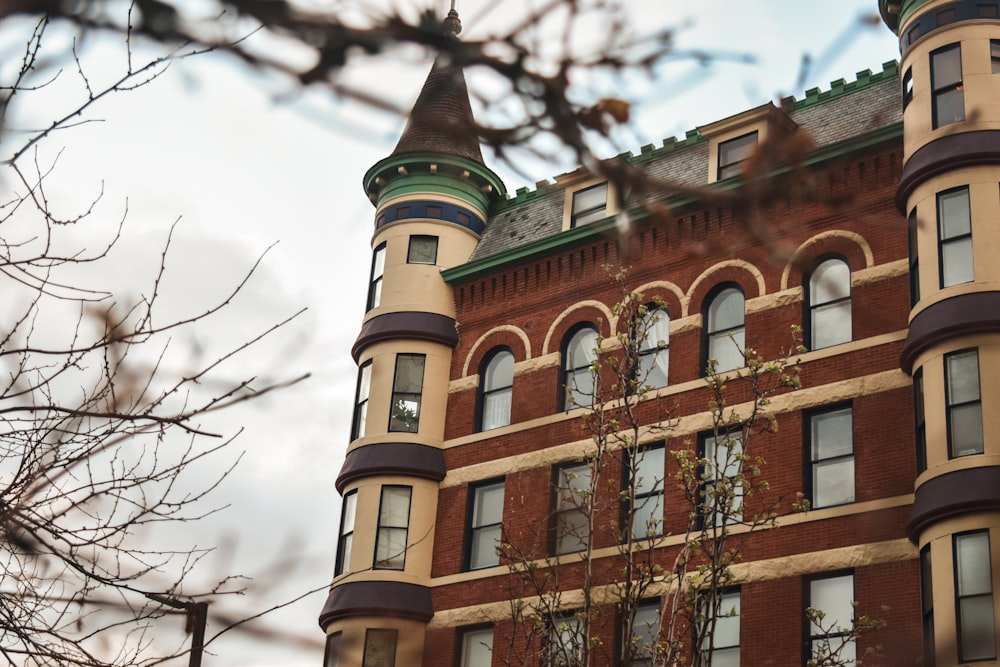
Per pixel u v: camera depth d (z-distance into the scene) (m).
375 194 34.62
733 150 28.41
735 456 21.44
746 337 25.77
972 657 19.73
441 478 29.58
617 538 21.58
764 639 22.83
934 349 22.42
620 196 3.74
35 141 6.01
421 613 27.78
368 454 29.94
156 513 8.02
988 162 23.31
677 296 27.28
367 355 31.69
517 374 29.56
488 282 31.28
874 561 22.20
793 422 24.39
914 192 24.06
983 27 24.61
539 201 32.47
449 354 31.25
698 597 20.27
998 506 20.52
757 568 23.42
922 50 25.00
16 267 7.38
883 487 22.81
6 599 7.95
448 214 32.66
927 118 24.31
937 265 23.06
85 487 7.98
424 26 3.28
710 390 25.83
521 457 28.30
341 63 3.22
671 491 25.25
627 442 22.98
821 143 26.73
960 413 21.78
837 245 25.30
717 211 27.22
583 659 20.08
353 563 28.75
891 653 21.12
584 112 3.38
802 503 20.12
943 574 20.66
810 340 25.16
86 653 8.07
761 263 26.22
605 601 24.89
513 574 26.64
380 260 33.06
